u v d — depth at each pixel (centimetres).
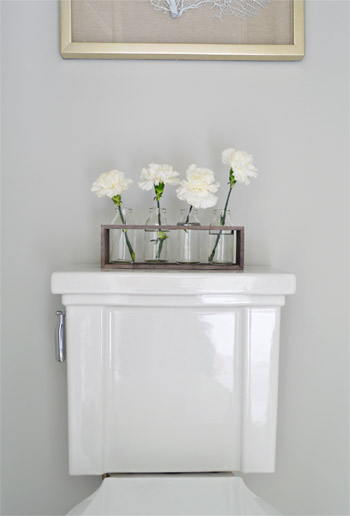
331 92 135
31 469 133
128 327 114
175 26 131
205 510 91
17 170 132
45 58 132
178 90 134
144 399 114
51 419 133
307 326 135
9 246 132
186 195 116
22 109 132
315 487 135
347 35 135
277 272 115
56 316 133
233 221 134
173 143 134
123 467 115
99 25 131
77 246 133
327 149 135
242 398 115
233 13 132
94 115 133
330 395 135
